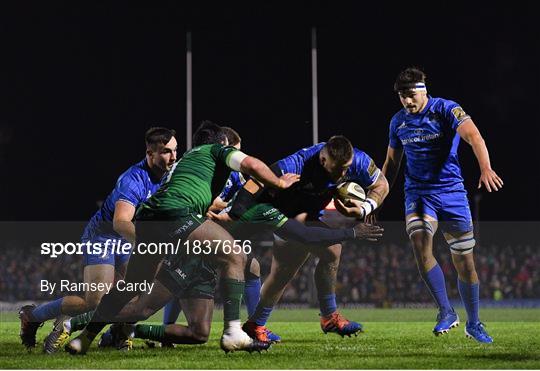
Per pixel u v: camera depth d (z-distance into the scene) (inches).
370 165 1160.8
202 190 994.7
